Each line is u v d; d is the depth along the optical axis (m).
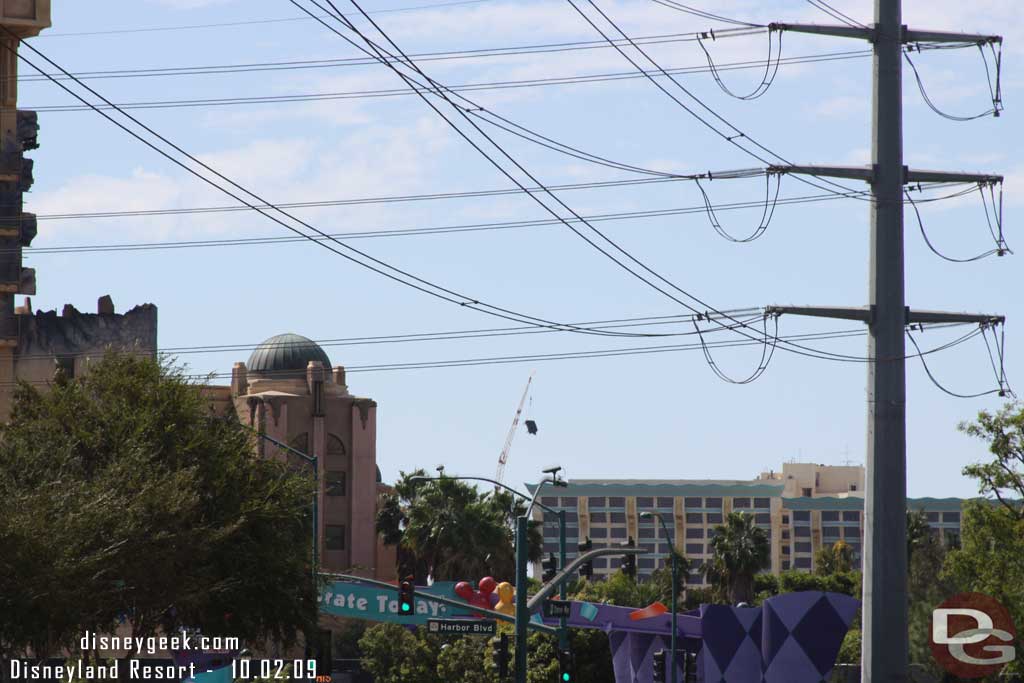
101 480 64.06
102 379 72.75
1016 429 88.94
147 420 69.94
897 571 48.41
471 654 143.25
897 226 50.00
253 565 71.88
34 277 118.38
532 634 131.38
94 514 60.69
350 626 177.12
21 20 108.62
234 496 71.44
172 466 69.44
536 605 84.62
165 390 72.25
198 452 71.12
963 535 91.50
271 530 73.19
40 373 133.00
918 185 51.06
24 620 59.84
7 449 67.44
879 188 50.12
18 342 129.88
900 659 48.03
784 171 50.34
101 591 61.94
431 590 108.25
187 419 72.25
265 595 72.62
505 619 90.25
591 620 112.81
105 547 61.34
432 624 88.69
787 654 108.62
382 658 152.88
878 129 50.28
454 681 143.12
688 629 113.56
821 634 108.56
